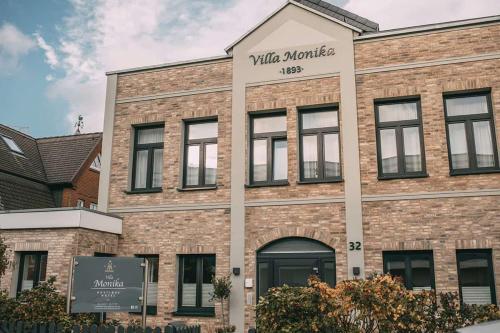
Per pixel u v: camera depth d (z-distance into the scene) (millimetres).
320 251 11883
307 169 12570
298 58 12922
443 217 11133
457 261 10992
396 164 11938
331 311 7574
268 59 13172
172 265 12883
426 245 11086
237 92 13250
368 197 11680
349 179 11859
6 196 17344
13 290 12234
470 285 10820
